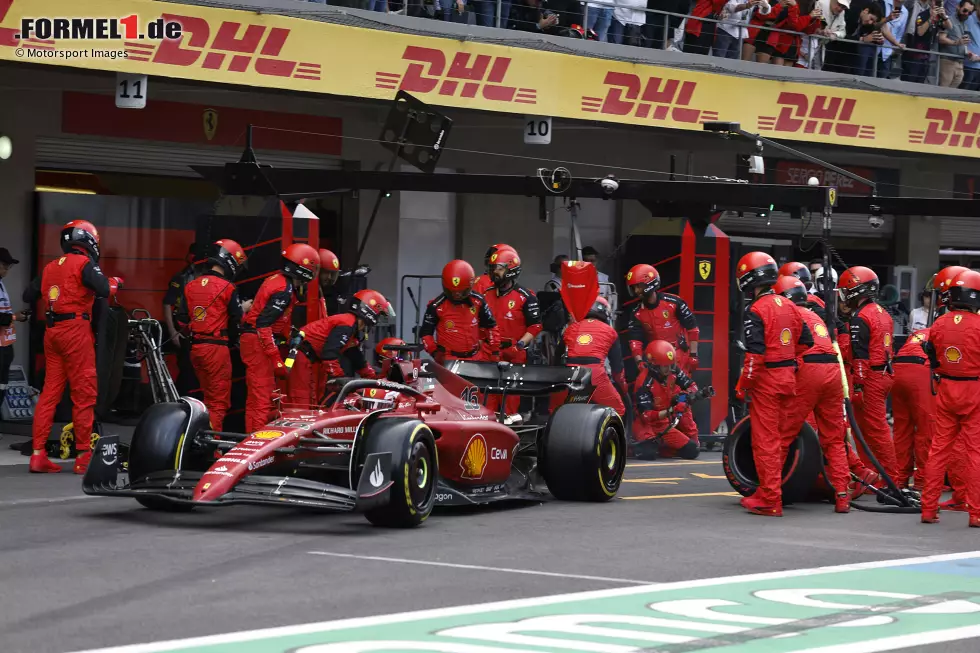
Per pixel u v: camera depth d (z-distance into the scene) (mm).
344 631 11258
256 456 16453
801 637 11547
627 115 33125
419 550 15727
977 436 19641
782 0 38562
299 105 34156
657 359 28625
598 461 20828
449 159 37094
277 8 27203
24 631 11055
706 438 31062
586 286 25500
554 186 27891
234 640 10828
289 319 23984
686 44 37125
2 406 29562
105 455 17453
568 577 14250
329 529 17219
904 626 12156
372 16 29109
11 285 30266
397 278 37031
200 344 23469
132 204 31656
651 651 10852
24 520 17281
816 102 36781
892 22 41562
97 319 24188
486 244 38656
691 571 14914
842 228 46844
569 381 21859
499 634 11305
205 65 26406
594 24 35062
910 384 23312
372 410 18312
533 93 31359
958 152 40469
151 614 11781
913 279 47938
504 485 20547
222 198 26203
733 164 41469
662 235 31266
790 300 20719
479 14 33000
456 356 26297
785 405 20469
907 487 23734
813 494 22594
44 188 31000
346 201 36375
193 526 17125
